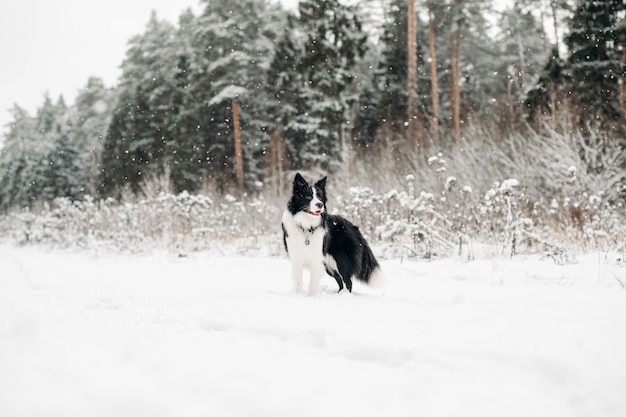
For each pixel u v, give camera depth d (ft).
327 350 10.07
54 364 8.20
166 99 99.30
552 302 14.65
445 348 9.51
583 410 6.96
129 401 7.02
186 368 8.54
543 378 8.09
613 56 52.95
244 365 8.94
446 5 77.46
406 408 7.30
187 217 44.50
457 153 45.09
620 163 37.60
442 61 92.94
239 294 18.81
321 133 74.23
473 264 25.57
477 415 7.04
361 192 37.04
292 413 7.05
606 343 8.97
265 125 85.35
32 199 120.57
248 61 80.48
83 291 19.58
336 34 70.33
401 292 20.11
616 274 20.71
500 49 106.83
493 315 12.33
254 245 39.17
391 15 84.58
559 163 36.29
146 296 18.26
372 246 33.53
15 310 12.73
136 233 40.06
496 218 31.32
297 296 18.65
